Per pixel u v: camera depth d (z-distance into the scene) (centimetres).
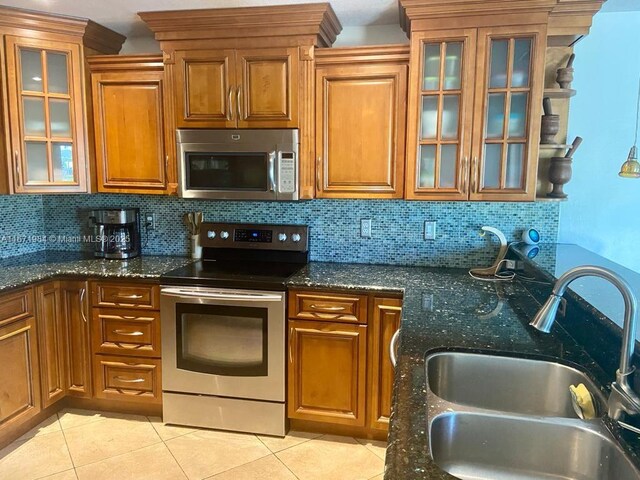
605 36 263
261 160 271
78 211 334
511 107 246
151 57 279
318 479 228
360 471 234
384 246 299
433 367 148
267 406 262
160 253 329
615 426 107
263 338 256
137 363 276
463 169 253
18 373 252
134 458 243
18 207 320
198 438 262
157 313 270
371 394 253
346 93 263
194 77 273
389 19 275
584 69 267
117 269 280
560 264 211
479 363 151
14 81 269
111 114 291
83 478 226
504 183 252
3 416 243
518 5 233
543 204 279
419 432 102
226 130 273
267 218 312
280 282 252
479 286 242
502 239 263
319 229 306
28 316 257
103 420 280
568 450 110
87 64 287
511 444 114
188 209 321
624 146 268
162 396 275
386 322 244
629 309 105
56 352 278
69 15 269
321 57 261
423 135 257
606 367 137
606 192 273
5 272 270
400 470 88
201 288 260
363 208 299
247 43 265
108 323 276
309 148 270
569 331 169
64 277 276
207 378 266
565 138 267
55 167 286
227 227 309
